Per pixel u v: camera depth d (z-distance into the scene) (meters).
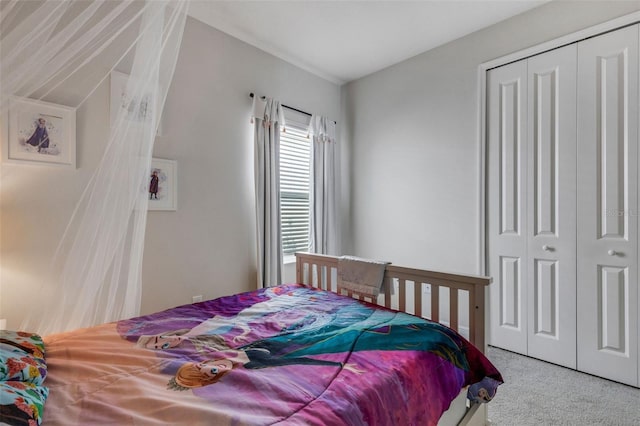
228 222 2.61
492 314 2.54
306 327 1.39
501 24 2.47
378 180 3.37
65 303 1.38
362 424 0.81
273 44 2.82
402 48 2.89
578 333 2.13
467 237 2.69
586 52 2.09
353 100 3.60
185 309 1.64
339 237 3.66
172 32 1.42
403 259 3.15
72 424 0.73
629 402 1.77
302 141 3.33
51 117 1.68
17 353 0.94
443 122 2.84
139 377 0.95
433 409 1.04
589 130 2.08
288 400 0.83
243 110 2.72
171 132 2.26
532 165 2.33
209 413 0.76
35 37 1.02
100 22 1.20
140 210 1.49
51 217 1.74
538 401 1.79
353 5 2.28
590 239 2.08
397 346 1.18
